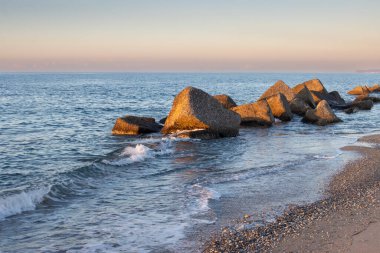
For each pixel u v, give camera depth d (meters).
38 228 10.00
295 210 11.15
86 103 54.91
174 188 13.62
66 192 13.09
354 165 16.94
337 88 105.69
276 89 39.06
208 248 8.72
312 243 8.68
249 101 57.22
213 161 18.16
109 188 13.70
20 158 19.17
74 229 9.94
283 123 32.31
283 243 8.76
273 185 13.95
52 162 18.28
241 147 21.84
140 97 68.94
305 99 39.09
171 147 21.66
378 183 13.93
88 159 18.95
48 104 52.94
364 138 24.34
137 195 12.84
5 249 8.78
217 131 24.84
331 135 26.41
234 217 10.70
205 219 10.56
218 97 33.75
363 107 43.38
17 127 30.39
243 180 14.66
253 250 8.47
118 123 26.61
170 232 9.70
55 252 8.65
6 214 10.82
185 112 24.53
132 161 17.80
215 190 13.38
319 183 14.16
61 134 26.78
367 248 8.27
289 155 19.55
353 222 9.86
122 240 9.28
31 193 12.26
